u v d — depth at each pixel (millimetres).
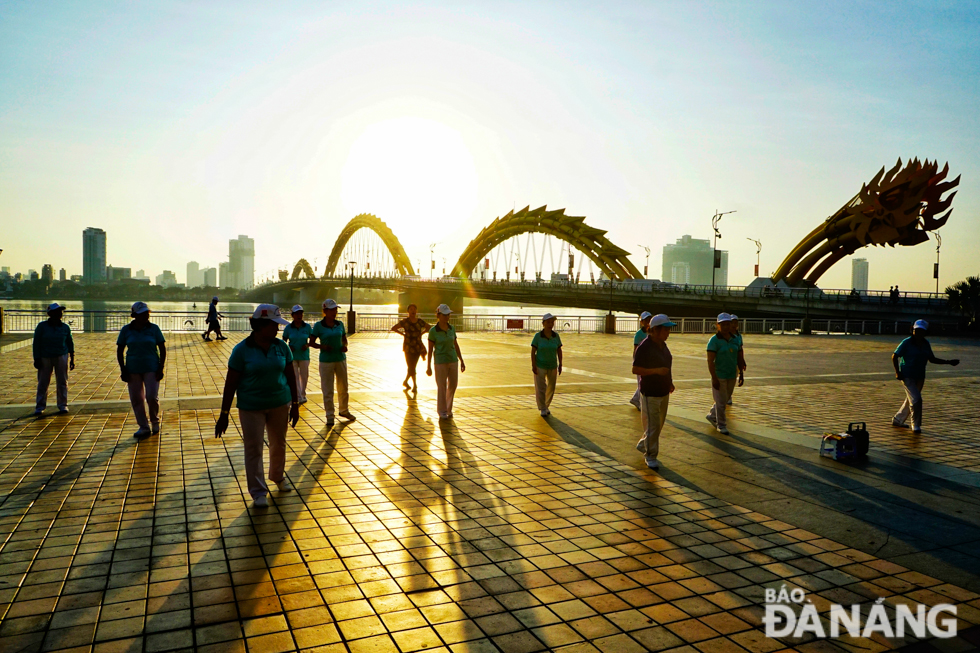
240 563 4359
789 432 9117
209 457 7230
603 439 8500
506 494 6012
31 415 9609
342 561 4418
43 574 4160
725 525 5242
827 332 43812
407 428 9078
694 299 64625
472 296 97562
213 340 26016
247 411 5531
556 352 10070
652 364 6973
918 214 61031
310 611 3699
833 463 7348
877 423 9992
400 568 4312
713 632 3521
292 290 156375
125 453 7387
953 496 6117
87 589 3951
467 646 3338
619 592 3994
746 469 7039
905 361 9383
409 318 11922
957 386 14812
